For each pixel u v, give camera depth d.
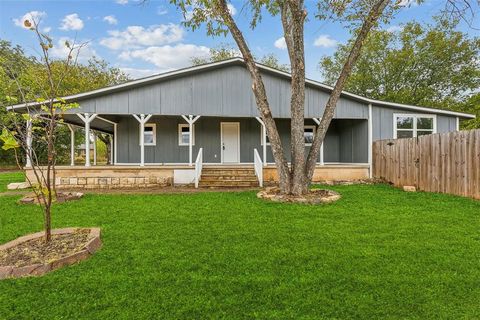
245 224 4.81
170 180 10.30
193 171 10.39
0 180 12.66
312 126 14.11
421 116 12.19
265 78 11.52
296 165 7.14
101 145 35.44
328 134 14.22
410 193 7.82
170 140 13.24
